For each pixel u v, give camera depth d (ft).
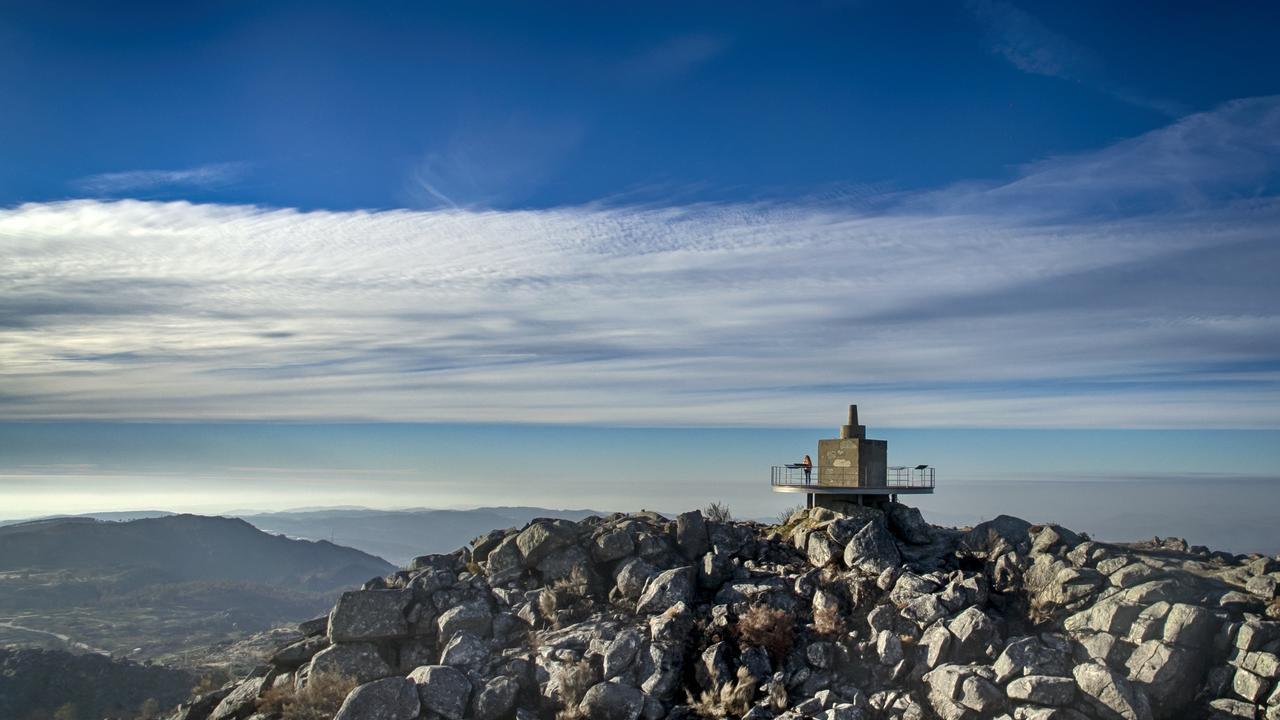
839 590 121.60
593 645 114.01
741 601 121.60
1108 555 115.34
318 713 112.37
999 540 130.52
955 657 106.22
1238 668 95.66
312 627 137.49
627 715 104.17
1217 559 121.70
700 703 106.01
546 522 139.23
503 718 107.65
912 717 99.76
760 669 108.78
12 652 500.33
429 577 131.13
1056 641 105.40
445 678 110.42
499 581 132.87
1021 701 98.07
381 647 123.13
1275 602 102.73
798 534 140.15
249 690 124.67
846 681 106.42
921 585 116.98
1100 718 95.40
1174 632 99.60
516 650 116.88
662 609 120.98
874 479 162.20
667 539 138.41
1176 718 95.76
